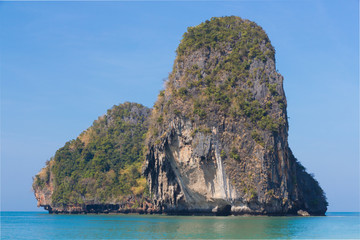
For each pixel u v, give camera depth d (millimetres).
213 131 87312
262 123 87812
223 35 99438
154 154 96375
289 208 90000
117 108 174000
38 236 62312
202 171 88188
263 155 85312
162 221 80188
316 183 116312
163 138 92375
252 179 84375
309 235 56500
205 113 88250
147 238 54312
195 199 91875
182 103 91625
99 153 147250
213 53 97250
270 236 54469
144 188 126812
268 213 85688
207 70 94812
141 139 156250
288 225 68000
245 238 52719
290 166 95938
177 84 96375
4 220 117000
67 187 142250
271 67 95250
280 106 91188
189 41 100000
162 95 101312
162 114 96250
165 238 53656
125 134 159750
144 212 125625
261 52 95938
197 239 52000
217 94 89875
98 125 169500
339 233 59531
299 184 104188
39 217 129875
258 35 99188
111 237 57656
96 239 56375
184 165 90312
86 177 141000
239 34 100062
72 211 139500
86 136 162375
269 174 85562
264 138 87062
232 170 85250
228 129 87562
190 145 89438
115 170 142750
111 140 154875
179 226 67438
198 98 91062
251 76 93188
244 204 85188
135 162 146875
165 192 96438
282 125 90062
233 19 104000
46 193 152250
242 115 88500
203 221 75188
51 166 154250
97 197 134375
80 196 137875
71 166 148000
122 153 150875
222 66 95562
